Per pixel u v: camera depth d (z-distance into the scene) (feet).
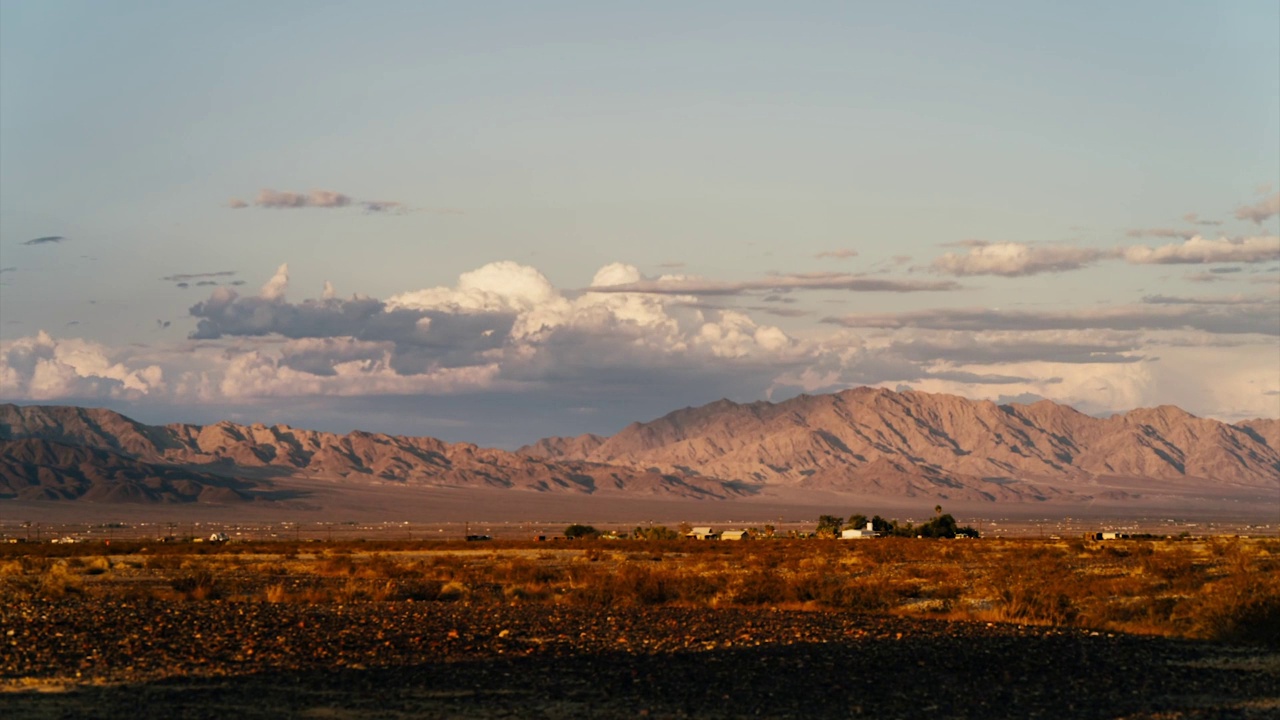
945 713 90.07
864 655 118.21
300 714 87.56
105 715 85.76
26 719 84.12
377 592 202.18
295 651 119.03
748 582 195.62
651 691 97.55
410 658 115.03
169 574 286.66
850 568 307.58
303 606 176.45
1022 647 125.29
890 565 320.29
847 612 171.32
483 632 137.28
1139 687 102.06
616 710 90.07
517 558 415.44
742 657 116.67
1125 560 334.24
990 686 101.50
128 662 110.93
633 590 193.77
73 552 463.83
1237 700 96.99
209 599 195.21
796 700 94.22
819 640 130.31
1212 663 116.88
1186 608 160.15
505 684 100.48
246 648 120.67
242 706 90.12
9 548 485.15
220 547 510.99
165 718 84.84
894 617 162.81
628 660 114.42
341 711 88.99
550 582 244.83
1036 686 101.81
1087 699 96.37
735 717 87.92
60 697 93.09
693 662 113.09
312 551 492.95
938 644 127.03
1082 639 133.49
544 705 91.76
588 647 124.16
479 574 277.23
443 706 91.15
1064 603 164.14
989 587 204.13
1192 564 290.15
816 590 191.62
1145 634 142.61
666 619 155.53
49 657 113.29
